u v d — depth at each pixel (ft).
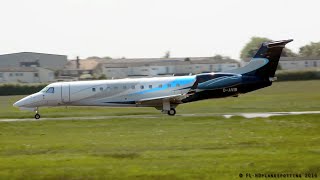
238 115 483.51
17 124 449.89
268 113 506.89
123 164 243.19
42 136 369.09
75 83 514.68
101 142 325.42
